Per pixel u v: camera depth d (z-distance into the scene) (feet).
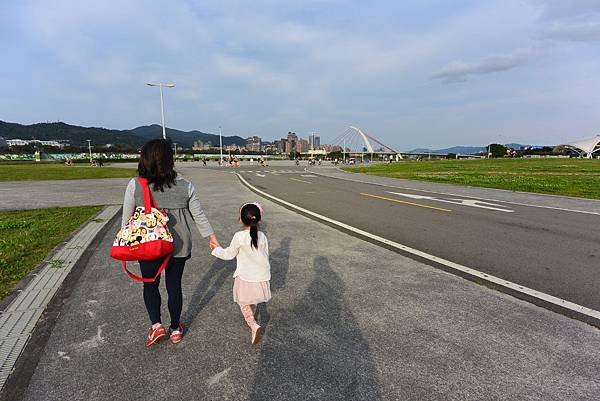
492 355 9.55
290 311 12.13
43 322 11.26
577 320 11.53
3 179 80.33
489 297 13.32
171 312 10.14
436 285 14.49
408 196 44.93
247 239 10.53
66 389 8.14
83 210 34.22
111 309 12.27
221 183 67.31
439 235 23.35
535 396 7.97
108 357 9.42
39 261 17.48
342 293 13.65
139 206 9.44
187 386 8.28
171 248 9.30
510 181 64.54
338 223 27.35
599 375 8.73
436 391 8.13
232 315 11.95
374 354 9.57
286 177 86.17
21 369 8.83
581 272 16.14
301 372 8.80
